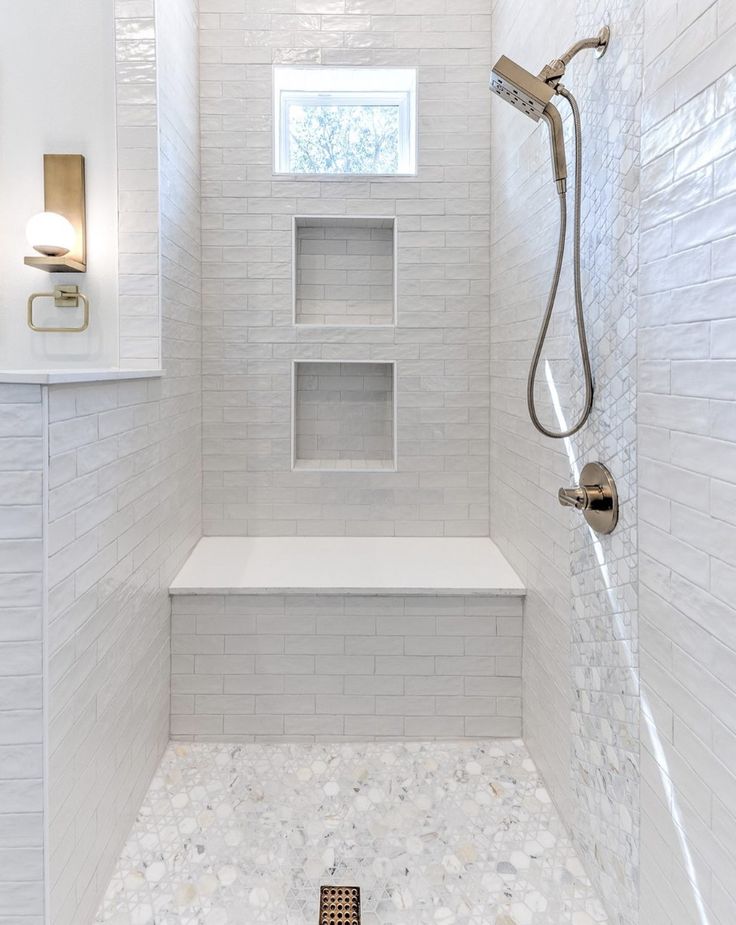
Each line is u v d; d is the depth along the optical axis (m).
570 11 1.69
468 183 2.83
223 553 2.63
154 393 2.00
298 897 1.53
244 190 2.80
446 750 2.18
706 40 1.02
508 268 2.48
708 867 1.04
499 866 1.64
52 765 1.23
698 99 1.05
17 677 1.19
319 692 2.23
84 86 2.15
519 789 1.96
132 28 2.07
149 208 2.09
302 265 3.04
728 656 0.98
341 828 1.78
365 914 1.48
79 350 2.17
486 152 2.82
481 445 2.91
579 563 1.65
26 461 1.18
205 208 2.80
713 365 1.02
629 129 1.33
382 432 3.12
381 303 3.06
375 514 2.93
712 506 1.03
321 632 2.23
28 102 2.15
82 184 2.14
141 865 1.63
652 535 1.24
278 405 2.88
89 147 2.15
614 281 1.42
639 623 1.30
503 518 2.61
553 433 1.73
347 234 3.04
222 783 1.98
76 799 1.36
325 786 1.97
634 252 1.32
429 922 1.46
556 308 1.84
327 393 3.11
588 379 1.51
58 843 1.27
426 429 2.91
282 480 2.91
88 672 1.42
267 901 1.52
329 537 2.90
